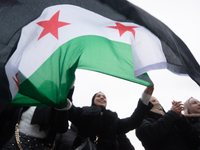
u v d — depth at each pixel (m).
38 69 2.98
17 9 2.92
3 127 3.15
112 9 3.45
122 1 3.48
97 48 3.47
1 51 2.56
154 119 4.61
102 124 4.18
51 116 3.60
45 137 3.54
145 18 3.51
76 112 4.11
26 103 3.14
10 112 3.23
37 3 3.11
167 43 3.49
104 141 4.01
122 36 3.59
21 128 3.48
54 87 3.01
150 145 4.25
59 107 3.07
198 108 4.90
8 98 2.37
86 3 3.44
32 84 2.91
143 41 3.60
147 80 3.68
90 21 3.44
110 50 3.50
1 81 2.39
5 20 2.79
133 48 3.54
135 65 3.43
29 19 2.95
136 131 4.65
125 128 4.25
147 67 3.44
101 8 3.45
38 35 3.06
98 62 3.44
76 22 3.38
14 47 2.66
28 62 2.94
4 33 2.70
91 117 4.12
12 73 2.55
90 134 4.02
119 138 4.59
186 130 4.18
